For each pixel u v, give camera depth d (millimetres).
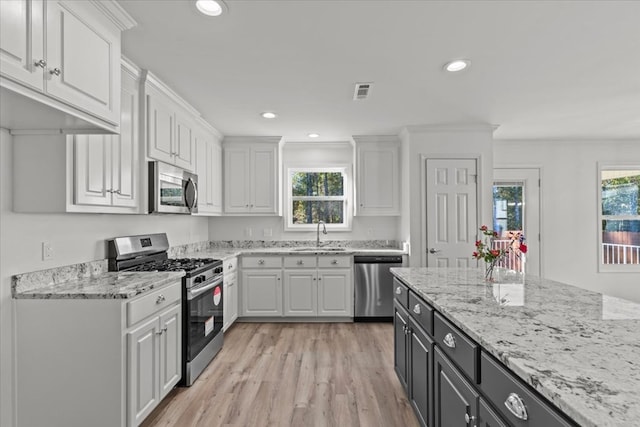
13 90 1233
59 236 2096
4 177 1779
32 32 1286
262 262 4184
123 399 1802
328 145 4938
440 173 4117
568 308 1540
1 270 1751
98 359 1784
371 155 4504
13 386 1790
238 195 4508
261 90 2895
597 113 3637
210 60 2342
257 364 2979
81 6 1529
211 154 4059
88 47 1576
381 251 4207
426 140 4125
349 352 3244
